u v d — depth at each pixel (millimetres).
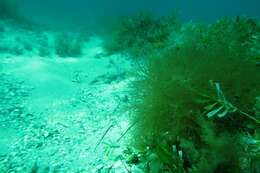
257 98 2412
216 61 2838
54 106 5125
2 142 3678
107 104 5051
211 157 1855
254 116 2479
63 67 7996
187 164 2254
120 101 4961
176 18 8781
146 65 3326
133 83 3188
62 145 3572
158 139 2566
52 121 4422
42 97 5578
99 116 4492
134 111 3094
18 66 7566
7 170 3020
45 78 6641
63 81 6738
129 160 2842
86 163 3039
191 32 5711
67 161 3145
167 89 2697
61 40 10578
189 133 2518
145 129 2771
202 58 2949
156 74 3000
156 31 8383
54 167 3033
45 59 8766
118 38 9492
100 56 9367
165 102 2682
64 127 4168
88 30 17031
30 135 3898
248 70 2707
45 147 3541
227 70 2730
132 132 2996
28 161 3203
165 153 2285
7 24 12773
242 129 2441
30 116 4613
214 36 4773
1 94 5465
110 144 3303
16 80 6367
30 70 7168
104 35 12555
